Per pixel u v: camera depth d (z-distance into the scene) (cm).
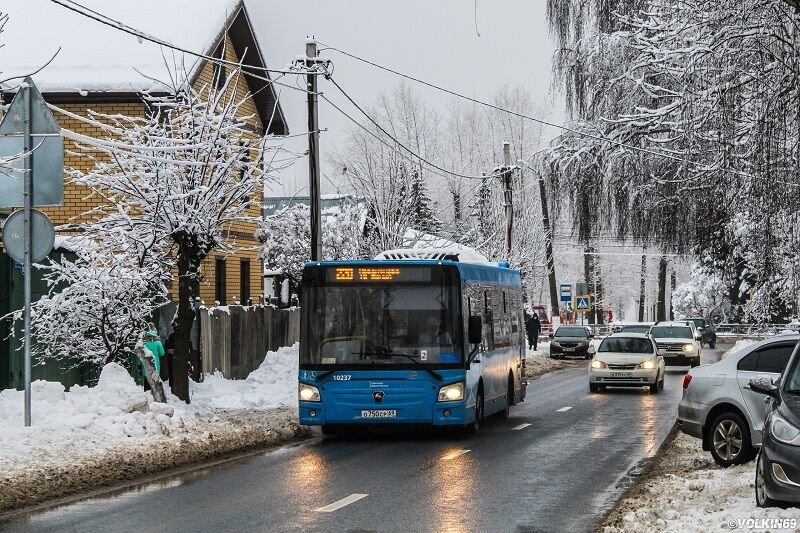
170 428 2067
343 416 2228
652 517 1287
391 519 1323
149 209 2486
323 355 2248
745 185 2569
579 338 6284
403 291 2261
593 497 1499
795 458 1257
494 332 2648
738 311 9419
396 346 2238
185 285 2595
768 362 1831
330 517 1334
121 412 2083
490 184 6744
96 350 2512
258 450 2092
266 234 3581
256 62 4212
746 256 3022
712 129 2406
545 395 3641
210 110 2542
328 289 2272
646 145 3030
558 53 3244
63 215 3522
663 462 1883
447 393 2222
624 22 2891
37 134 1861
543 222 6675
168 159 2339
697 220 3008
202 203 2492
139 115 3544
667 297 12812
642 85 2922
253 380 3425
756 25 2233
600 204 3206
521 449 2088
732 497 1413
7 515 1359
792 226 2278
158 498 1491
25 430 1825
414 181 6275
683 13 2531
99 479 1648
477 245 6212
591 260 10256
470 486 1603
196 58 3575
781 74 2195
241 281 4350
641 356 3744
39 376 2455
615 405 3198
